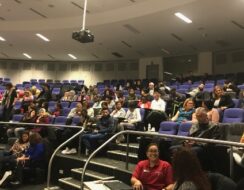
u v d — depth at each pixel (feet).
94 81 60.85
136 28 40.24
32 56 59.88
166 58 52.54
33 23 44.88
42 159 19.52
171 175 11.90
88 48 51.42
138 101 27.86
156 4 34.58
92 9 39.37
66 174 19.08
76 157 19.24
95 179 15.88
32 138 19.53
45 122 23.63
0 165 18.54
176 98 27.32
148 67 54.08
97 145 20.16
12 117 27.89
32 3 39.68
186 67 50.44
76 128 20.59
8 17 44.83
